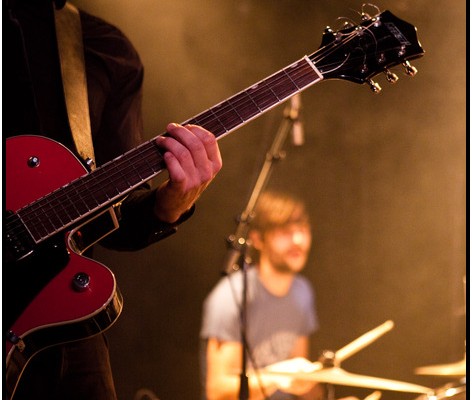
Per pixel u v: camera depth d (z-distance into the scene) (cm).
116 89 296
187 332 736
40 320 237
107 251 730
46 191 250
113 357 731
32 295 239
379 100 732
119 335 733
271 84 260
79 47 288
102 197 247
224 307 575
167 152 246
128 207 266
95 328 241
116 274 733
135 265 736
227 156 732
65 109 275
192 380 734
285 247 595
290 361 563
